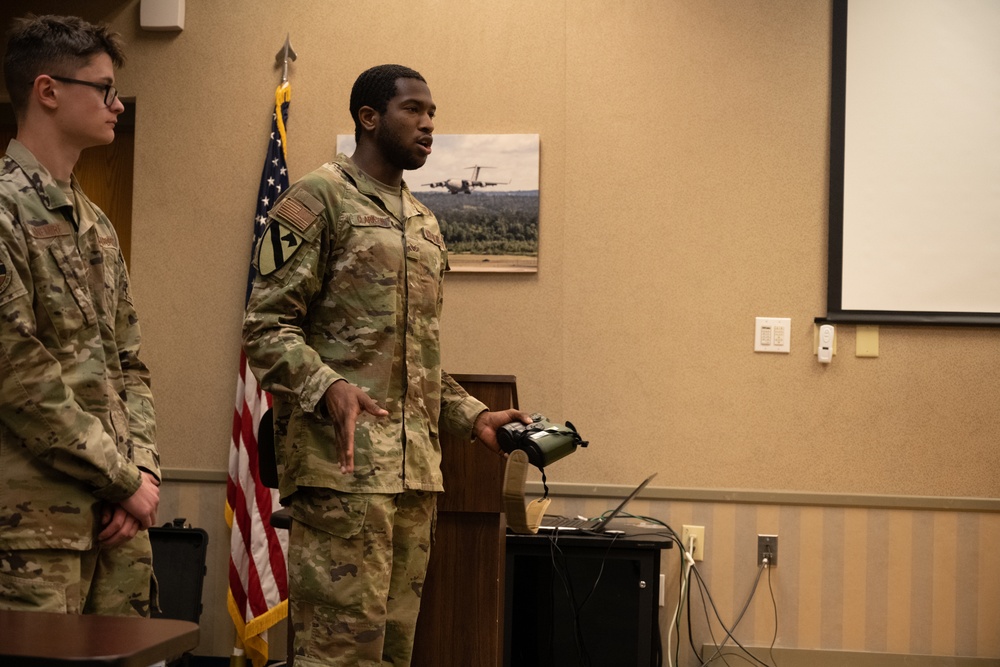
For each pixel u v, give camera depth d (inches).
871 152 149.0
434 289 82.7
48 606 61.6
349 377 76.2
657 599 127.6
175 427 156.7
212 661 153.3
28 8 163.2
